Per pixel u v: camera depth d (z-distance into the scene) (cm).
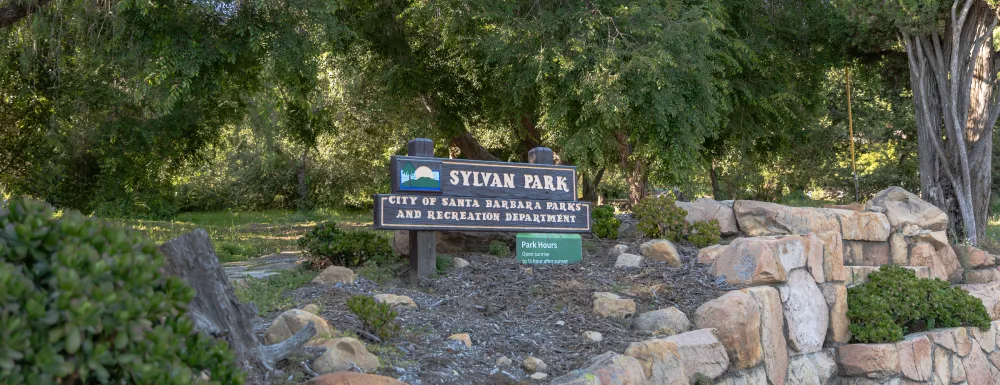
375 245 855
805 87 1697
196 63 998
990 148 1337
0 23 923
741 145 1645
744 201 1018
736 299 654
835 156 2812
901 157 2889
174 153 1509
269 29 1034
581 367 541
